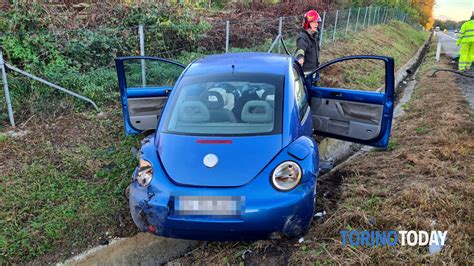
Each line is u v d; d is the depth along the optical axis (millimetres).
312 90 4742
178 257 3635
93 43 7602
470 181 3955
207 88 3766
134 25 8602
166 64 8414
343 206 3660
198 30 9570
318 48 6145
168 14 9000
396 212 3426
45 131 5766
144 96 4820
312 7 15922
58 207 4043
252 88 3705
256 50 10656
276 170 3031
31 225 3764
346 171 4668
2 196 4195
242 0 15812
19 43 6840
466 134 5465
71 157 5035
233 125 3422
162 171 3150
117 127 5945
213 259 3293
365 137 4367
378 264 2861
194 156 3168
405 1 40375
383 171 4477
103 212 3953
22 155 5059
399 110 7719
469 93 8492
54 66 6934
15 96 6477
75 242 3602
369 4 25234
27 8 7148
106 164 4918
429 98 8109
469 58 11586
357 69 11195
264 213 2891
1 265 3354
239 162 3082
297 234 3107
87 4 9031
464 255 2887
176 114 3615
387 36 20203
